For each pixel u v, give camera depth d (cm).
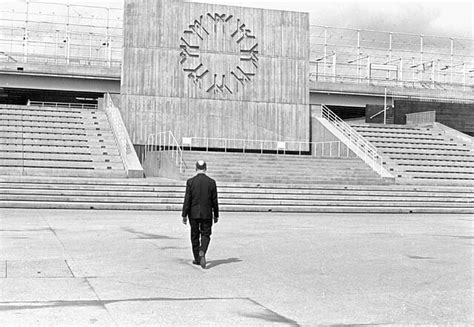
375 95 5231
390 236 1575
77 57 4794
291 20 4259
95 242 1306
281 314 703
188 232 1541
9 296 760
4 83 4491
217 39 4125
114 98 4038
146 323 646
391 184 3109
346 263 1102
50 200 2233
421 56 5684
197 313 698
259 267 1036
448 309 742
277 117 4206
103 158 3133
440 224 1978
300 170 3123
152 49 4022
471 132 4662
